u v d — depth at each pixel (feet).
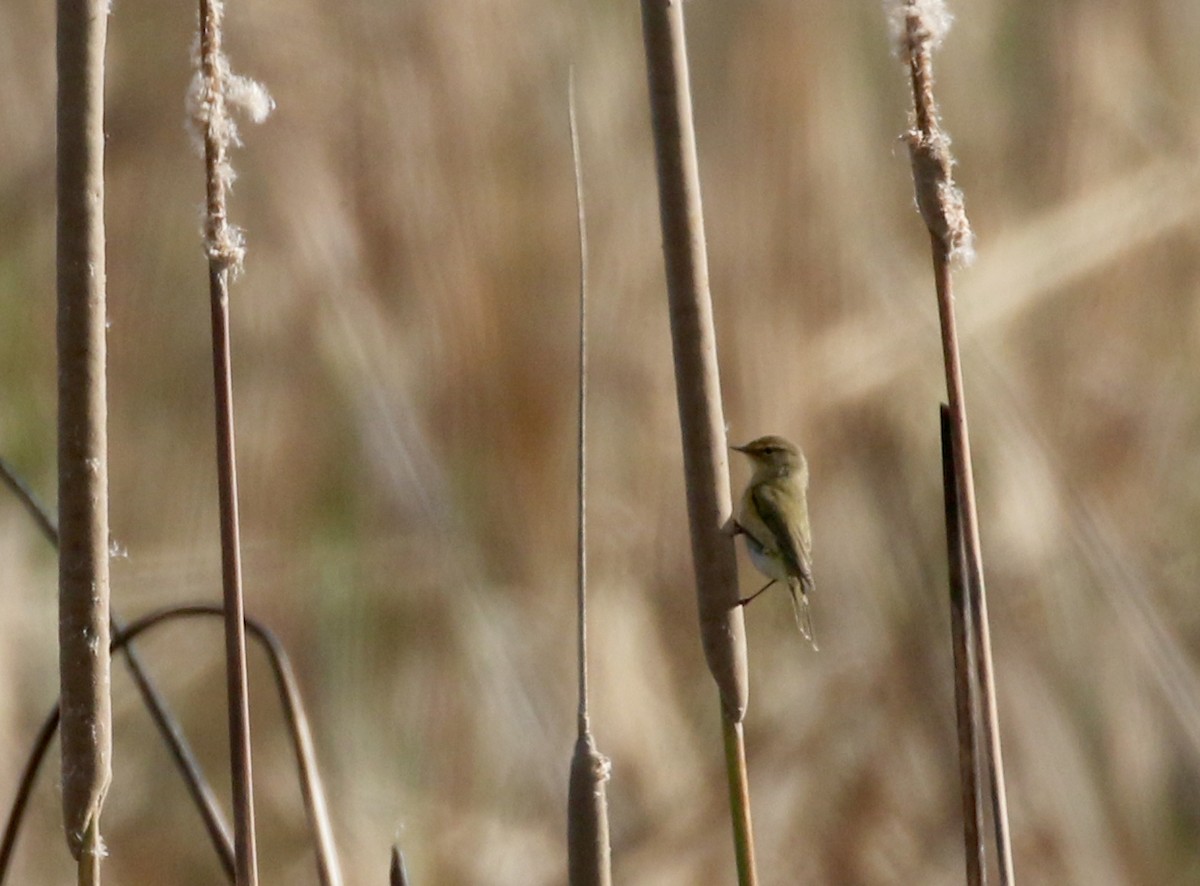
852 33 41.96
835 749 34.68
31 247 39.40
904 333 37.65
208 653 36.27
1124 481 38.34
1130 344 40.37
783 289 38.45
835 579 36.29
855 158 40.70
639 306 39.14
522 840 33.91
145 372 38.45
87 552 13.79
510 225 38.93
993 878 32.73
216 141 14.44
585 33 40.47
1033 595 34.12
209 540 37.22
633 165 40.01
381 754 35.04
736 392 37.60
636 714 34.78
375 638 35.58
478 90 39.42
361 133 38.75
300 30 39.09
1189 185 41.47
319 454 36.78
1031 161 42.96
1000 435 35.27
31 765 17.38
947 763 34.60
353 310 37.17
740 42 40.98
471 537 36.60
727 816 33.86
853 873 33.27
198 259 39.40
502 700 33.96
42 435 37.09
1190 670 31.86
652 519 37.52
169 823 34.96
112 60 40.22
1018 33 44.42
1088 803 33.12
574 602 35.88
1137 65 44.42
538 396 37.68
